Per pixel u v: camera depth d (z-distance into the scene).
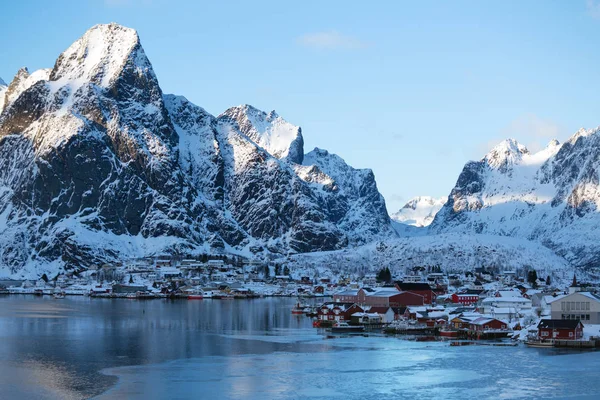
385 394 162.75
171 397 159.75
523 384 171.50
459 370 187.38
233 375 180.88
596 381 174.38
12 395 160.25
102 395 160.75
